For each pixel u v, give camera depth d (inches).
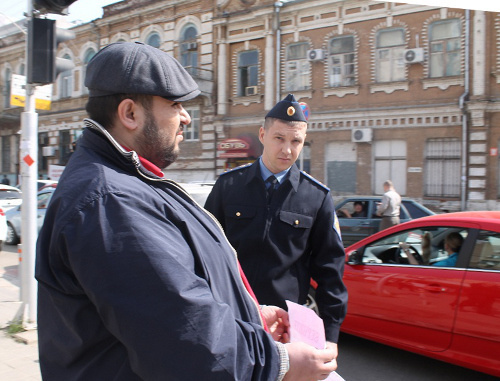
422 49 586.2
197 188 208.4
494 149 549.6
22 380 140.0
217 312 38.8
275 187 88.9
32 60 176.4
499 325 128.9
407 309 150.8
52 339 42.6
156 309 36.1
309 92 672.4
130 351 36.6
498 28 544.4
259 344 41.0
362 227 352.2
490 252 138.6
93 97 46.8
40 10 175.5
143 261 36.9
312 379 44.3
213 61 759.7
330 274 86.1
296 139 87.9
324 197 89.4
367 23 627.2
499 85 546.9
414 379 151.1
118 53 45.1
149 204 41.1
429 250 154.6
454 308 139.0
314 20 666.2
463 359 136.9
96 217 38.3
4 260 384.5
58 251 39.4
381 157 625.3
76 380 40.6
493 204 551.2
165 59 46.8
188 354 35.8
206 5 758.5
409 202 375.9
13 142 1118.4
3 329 185.8
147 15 829.8
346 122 644.7
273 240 85.4
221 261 46.3
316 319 64.6
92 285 36.9
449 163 581.6
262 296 84.5
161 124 46.9
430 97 588.4
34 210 190.9
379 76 626.5
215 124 755.4
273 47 700.0
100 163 42.9
